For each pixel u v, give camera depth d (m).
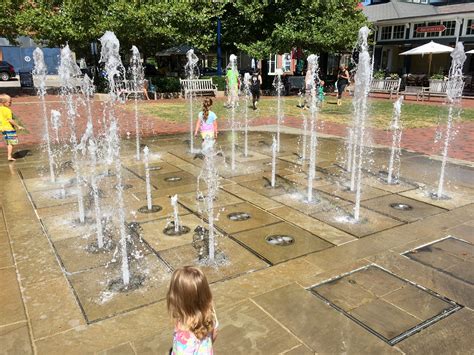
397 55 31.53
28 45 33.75
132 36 20.39
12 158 8.41
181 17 20.92
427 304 3.48
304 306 3.43
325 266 4.12
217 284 3.77
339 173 7.56
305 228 5.07
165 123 13.58
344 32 21.77
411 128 12.70
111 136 9.92
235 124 13.48
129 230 4.99
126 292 3.64
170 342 2.97
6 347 2.94
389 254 4.40
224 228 5.06
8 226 5.11
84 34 20.12
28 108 17.05
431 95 20.30
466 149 9.69
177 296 2.02
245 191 6.50
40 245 4.59
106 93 21.73
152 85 22.78
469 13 24.75
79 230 5.00
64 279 3.87
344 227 5.11
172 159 8.61
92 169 7.78
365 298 3.56
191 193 6.39
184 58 32.28
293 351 2.88
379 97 22.91
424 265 4.16
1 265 4.14
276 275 3.94
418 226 5.16
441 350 2.91
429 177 7.31
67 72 15.40
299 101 20.88
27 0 21.23
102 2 20.14
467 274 3.99
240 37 24.56
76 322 3.22
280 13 23.19
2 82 29.95
